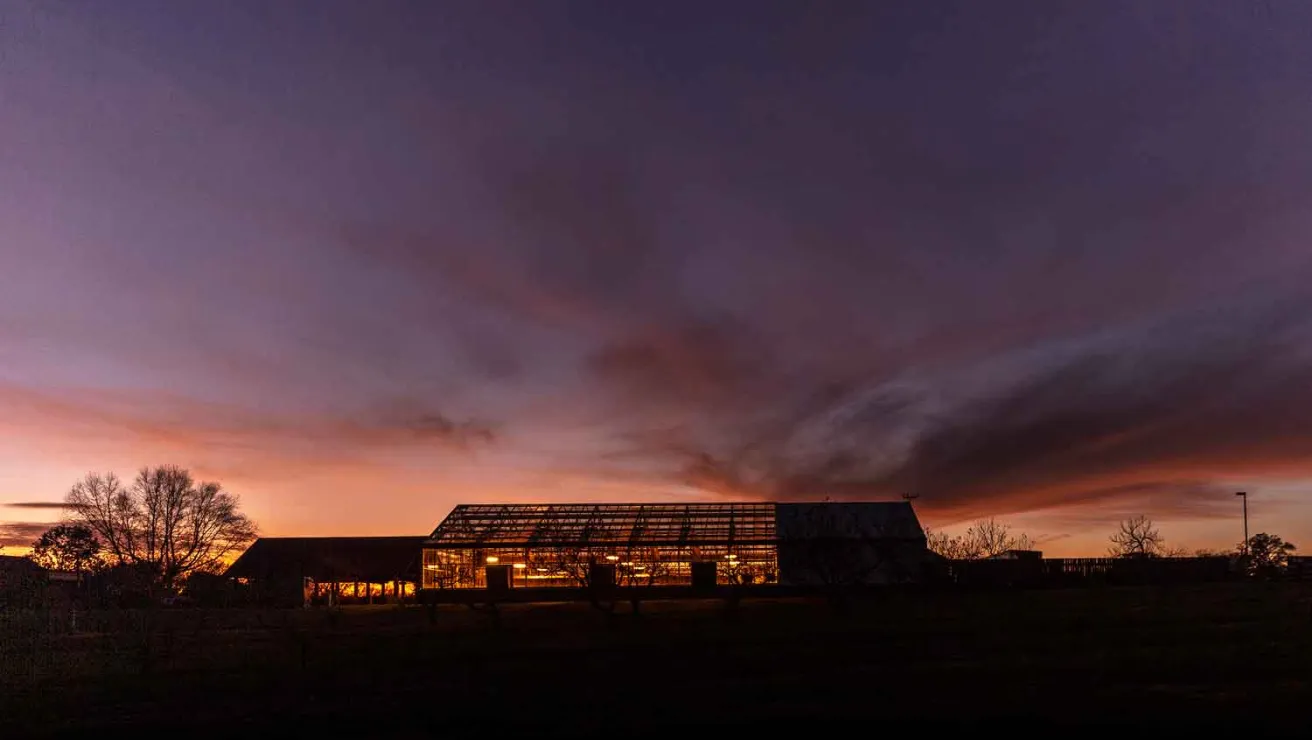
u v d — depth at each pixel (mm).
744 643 27141
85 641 30469
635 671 22031
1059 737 14477
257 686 21375
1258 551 65125
